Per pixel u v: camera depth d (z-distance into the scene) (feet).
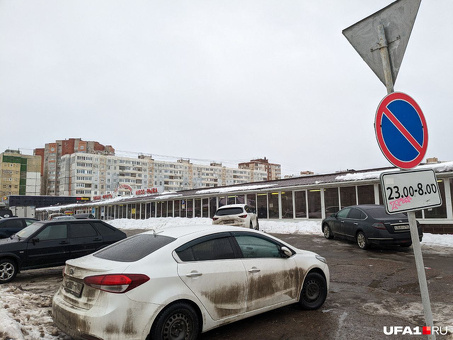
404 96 9.66
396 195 8.87
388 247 37.01
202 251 13.51
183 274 12.33
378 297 18.66
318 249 37.11
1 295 19.52
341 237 41.37
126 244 14.38
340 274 24.56
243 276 13.91
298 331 13.93
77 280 12.21
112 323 10.76
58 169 401.90
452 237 41.14
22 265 25.30
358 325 14.48
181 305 11.98
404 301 17.84
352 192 59.88
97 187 359.46
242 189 79.66
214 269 13.19
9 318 13.99
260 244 15.48
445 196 48.01
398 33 9.71
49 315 16.05
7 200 205.36
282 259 15.75
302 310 16.52
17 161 380.37
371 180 55.16
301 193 68.18
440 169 47.44
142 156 410.11
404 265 27.12
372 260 29.53
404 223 33.83
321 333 13.67
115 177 373.40
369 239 34.55
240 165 496.64
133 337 10.87
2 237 42.06
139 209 118.73
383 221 33.99
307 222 61.93
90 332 10.87
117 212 133.28
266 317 15.66
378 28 10.11
